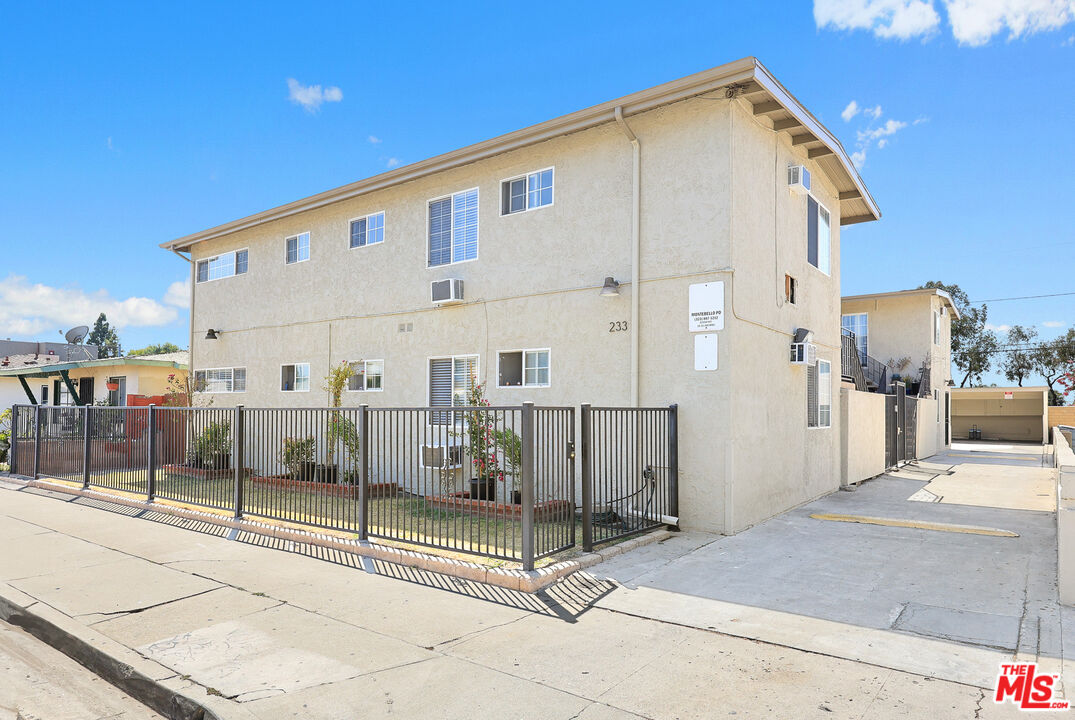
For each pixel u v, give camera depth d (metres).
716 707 4.14
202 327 18.02
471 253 12.18
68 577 7.06
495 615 5.87
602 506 9.87
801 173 11.20
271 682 4.48
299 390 15.27
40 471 14.47
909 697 4.26
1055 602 6.10
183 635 5.36
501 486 10.96
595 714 4.06
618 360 10.11
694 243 9.42
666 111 9.78
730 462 9.02
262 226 16.38
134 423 12.04
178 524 9.95
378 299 13.70
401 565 7.56
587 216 10.60
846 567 7.38
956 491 13.38
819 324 12.73
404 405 13.08
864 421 15.05
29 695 4.60
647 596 6.38
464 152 11.55
